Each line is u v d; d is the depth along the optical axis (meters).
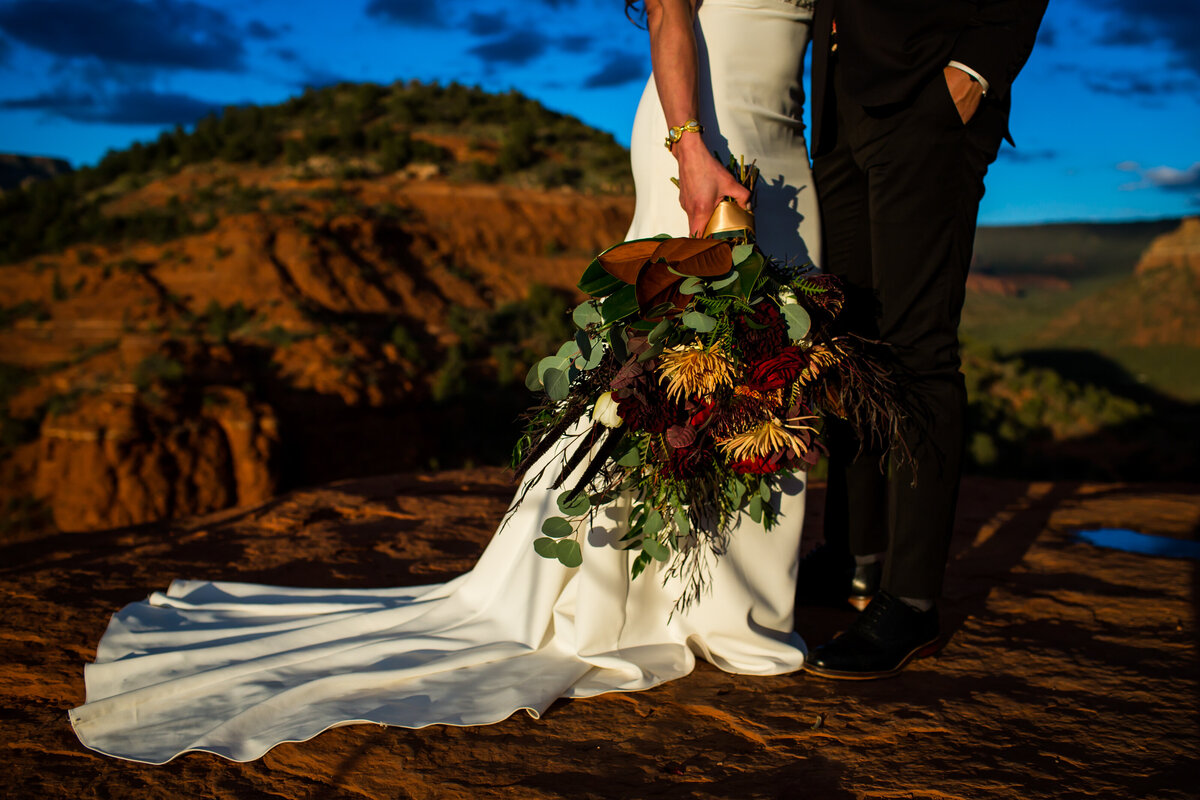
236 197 70.81
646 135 1.95
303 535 3.28
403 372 50.22
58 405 40.88
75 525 38.62
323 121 92.44
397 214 69.44
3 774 1.47
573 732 1.58
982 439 50.41
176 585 2.45
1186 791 1.35
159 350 46.53
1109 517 3.62
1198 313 125.81
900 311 1.82
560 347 1.64
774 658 1.85
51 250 64.88
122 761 1.51
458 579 2.19
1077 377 112.88
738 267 1.57
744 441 1.56
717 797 1.35
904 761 1.46
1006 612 2.33
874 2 1.74
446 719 1.60
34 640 2.17
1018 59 1.68
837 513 2.25
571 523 1.81
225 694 1.74
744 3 1.86
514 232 72.50
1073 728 1.58
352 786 1.40
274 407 44.75
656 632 1.92
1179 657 1.95
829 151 2.01
